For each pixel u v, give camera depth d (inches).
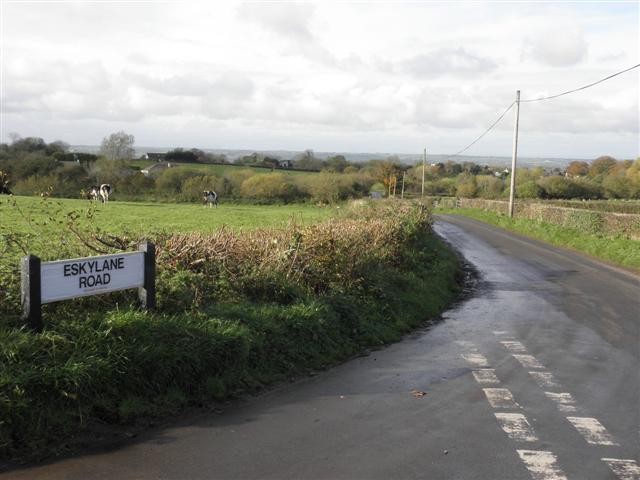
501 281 686.5
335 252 435.2
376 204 1058.7
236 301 336.5
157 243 356.2
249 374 276.8
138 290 281.6
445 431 226.5
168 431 216.7
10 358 208.7
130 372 230.5
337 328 364.8
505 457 203.0
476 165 4436.5
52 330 233.6
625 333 422.0
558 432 228.5
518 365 331.6
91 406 215.9
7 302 248.8
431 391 278.7
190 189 2502.5
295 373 299.0
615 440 221.8
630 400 272.2
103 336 234.7
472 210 2410.2
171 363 243.1
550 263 855.7
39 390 204.5
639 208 1921.8
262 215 1435.8
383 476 185.9
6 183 353.1
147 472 183.9
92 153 3176.7
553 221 1360.7
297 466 191.6
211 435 215.2
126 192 2472.9
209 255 366.9
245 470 187.6
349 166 3905.0
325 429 225.0
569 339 401.4
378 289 451.8
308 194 2623.0
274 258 397.1
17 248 331.9
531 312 501.0
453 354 354.6
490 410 253.1
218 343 265.0
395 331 408.2
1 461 185.9
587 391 285.3
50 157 2628.0
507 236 1309.1
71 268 241.8
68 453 194.5
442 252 820.6
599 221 1102.4
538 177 3634.4
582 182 3240.7
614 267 816.3
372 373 307.7
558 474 190.4
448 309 514.3
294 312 339.3
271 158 4074.8
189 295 309.9
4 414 193.2
